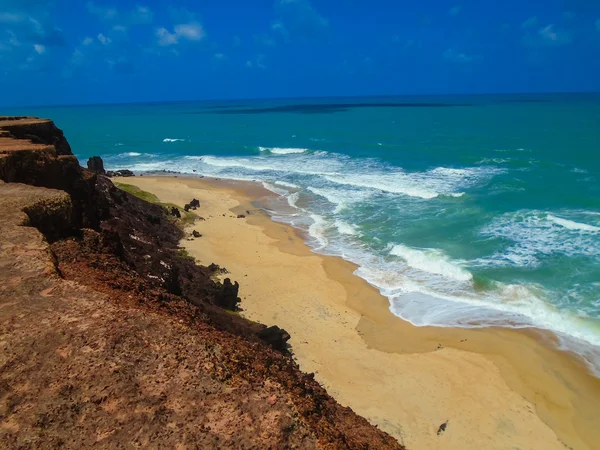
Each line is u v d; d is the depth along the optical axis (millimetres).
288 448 6484
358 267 25438
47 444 6199
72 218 14688
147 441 6332
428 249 26641
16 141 22031
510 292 21156
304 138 87875
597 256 23859
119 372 7344
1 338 7922
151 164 64938
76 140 97375
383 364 17047
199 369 7652
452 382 16109
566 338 17984
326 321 20000
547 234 27406
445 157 56688
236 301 21062
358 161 58250
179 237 29844
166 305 10555
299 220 34562
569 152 54688
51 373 7277
